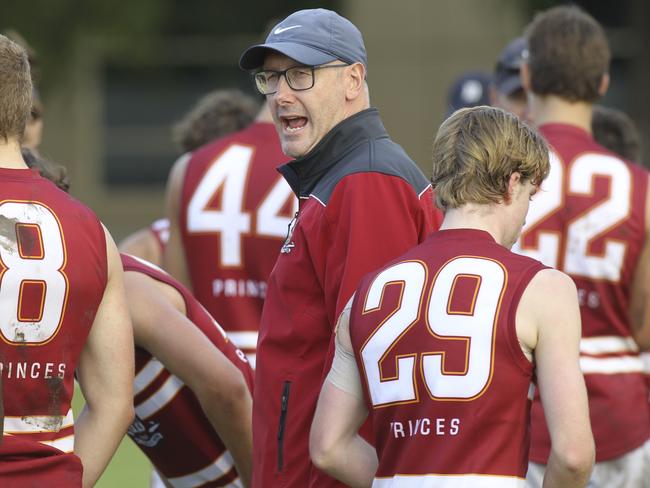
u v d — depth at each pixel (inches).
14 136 423.8
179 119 2938.0
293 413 470.0
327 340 469.7
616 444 609.0
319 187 476.7
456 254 406.0
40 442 408.5
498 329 390.9
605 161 615.2
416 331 399.5
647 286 608.4
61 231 416.2
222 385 494.3
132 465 1027.9
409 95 2827.3
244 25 2906.0
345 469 418.6
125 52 2465.6
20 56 425.4
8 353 402.6
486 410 388.2
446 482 387.2
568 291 398.0
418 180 479.8
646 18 2677.2
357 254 455.2
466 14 2792.8
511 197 414.3
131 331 443.2
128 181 2965.1
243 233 668.7
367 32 2827.3
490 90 867.4
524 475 394.0
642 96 2684.5
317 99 484.4
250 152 676.1
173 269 695.1
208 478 543.2
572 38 624.7
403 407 399.2
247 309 670.5
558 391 385.7
